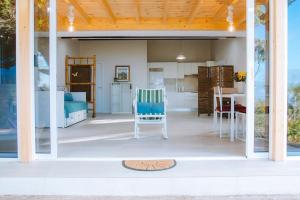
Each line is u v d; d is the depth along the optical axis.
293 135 3.89
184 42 13.36
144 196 3.19
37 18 3.84
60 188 3.22
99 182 3.21
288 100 3.85
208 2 6.74
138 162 3.76
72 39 10.94
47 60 3.85
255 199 3.12
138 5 7.03
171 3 6.86
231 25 8.31
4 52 3.79
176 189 3.21
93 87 10.07
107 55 11.80
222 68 9.84
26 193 3.23
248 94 3.88
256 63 3.87
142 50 11.78
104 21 8.40
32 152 3.84
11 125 3.83
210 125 7.63
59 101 7.16
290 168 3.51
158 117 5.81
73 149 4.54
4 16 3.78
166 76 13.25
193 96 13.06
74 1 6.57
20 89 3.75
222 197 3.17
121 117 9.80
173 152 4.31
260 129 3.93
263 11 3.86
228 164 3.67
